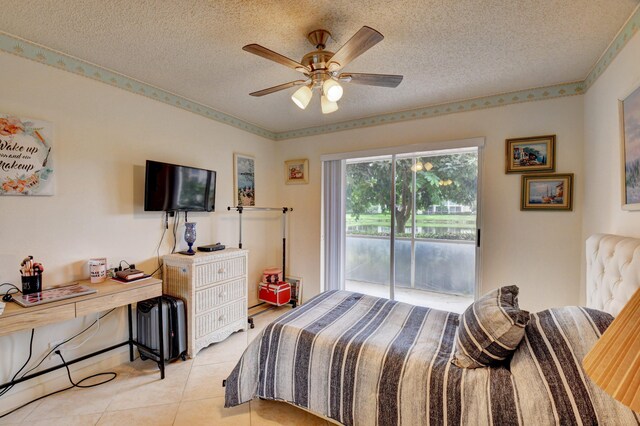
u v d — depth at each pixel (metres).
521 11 1.60
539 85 2.56
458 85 2.57
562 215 2.54
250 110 3.26
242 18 1.68
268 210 4.04
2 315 1.54
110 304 1.97
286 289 3.77
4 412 1.87
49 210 2.06
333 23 1.73
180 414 1.88
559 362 1.20
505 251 2.76
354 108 3.17
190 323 2.55
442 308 3.26
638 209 1.48
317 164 3.84
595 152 2.17
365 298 2.45
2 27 1.78
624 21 1.66
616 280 1.52
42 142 2.01
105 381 2.22
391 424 1.42
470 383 1.31
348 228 3.80
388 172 3.50
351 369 1.57
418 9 1.59
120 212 2.45
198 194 2.92
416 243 3.38
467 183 3.07
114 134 2.40
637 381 0.65
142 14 1.65
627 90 1.57
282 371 1.78
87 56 2.13
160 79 2.51
